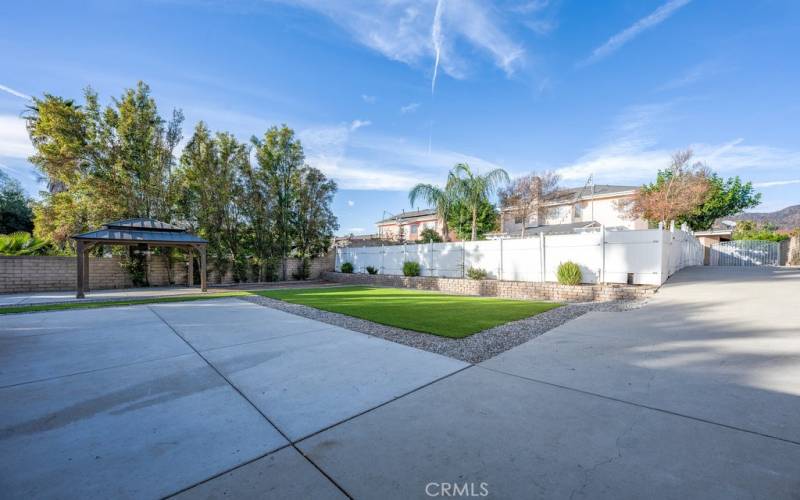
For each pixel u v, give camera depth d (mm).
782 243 19625
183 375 4043
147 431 2715
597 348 4914
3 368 4336
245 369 4238
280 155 20062
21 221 24875
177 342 5609
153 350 5137
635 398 3188
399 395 3373
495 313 8109
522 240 13484
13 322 7465
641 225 27484
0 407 3199
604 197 29906
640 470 2088
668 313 7043
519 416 2873
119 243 13164
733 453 2242
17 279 13984
